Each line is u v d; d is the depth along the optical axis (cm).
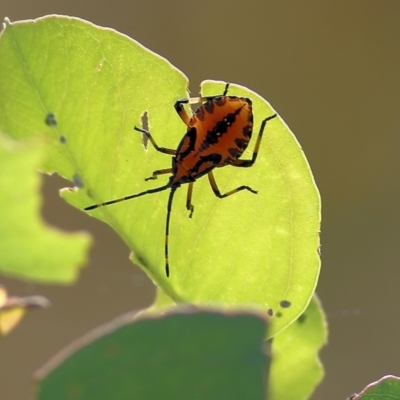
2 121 23
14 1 56
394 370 50
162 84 23
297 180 23
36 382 19
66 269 19
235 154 25
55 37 23
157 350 20
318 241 23
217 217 23
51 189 49
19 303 20
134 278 49
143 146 23
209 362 20
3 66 23
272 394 24
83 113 23
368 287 56
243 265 23
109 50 23
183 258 23
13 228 18
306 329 24
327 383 49
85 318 47
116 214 23
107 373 20
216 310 20
